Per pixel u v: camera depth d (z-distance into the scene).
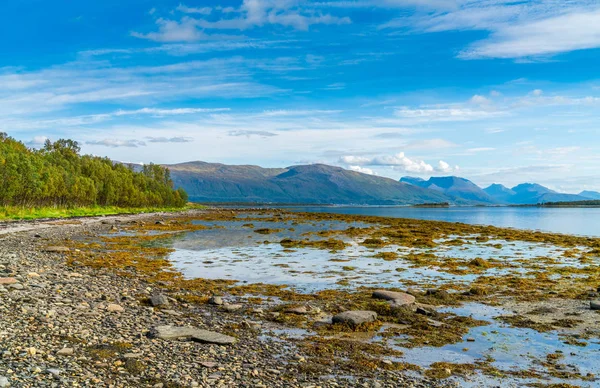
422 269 31.33
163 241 50.19
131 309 17.86
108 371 10.82
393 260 35.91
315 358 13.08
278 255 39.03
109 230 62.19
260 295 22.39
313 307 19.55
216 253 40.19
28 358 11.02
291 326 16.66
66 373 10.37
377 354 13.66
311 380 11.32
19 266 25.77
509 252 41.84
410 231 65.75
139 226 72.88
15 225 62.12
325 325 16.77
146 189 180.62
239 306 19.39
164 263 32.72
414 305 19.80
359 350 13.98
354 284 25.64
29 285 20.17
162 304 19.17
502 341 15.05
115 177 149.50
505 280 26.80
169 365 11.61
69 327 14.11
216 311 18.73
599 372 12.27
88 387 9.71
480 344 14.74
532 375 12.03
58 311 15.97
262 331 15.89
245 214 139.50
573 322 17.41
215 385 10.53
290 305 19.80
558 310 19.42
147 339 13.73
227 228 73.69
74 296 18.97
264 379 11.20
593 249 43.34
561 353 13.84
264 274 29.02
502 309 19.67
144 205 169.75
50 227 62.16
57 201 113.38
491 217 157.62
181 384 10.39
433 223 87.69
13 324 13.76
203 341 13.97
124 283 23.81
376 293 21.45
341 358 13.18
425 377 11.80
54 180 106.25
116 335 13.81
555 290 23.86
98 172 144.88
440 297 21.80
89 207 128.12
